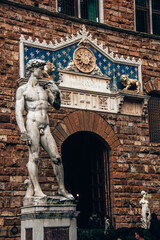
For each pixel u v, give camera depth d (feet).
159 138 84.89
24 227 51.88
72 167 95.66
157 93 86.17
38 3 75.72
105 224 71.92
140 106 82.12
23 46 72.08
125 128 79.92
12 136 68.95
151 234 66.08
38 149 53.98
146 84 84.17
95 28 80.64
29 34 73.41
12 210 66.95
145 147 81.46
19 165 68.69
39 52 73.56
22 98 54.75
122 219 76.43
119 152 78.64
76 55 77.00
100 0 83.30
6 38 71.20
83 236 69.97
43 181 70.28
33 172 53.16
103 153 79.10
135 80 81.25
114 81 80.53
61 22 77.00
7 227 66.23
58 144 73.05
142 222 74.13
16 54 71.51
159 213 80.43
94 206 80.74
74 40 77.05
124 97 79.36
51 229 50.62
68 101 74.90
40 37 74.43
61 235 51.24
